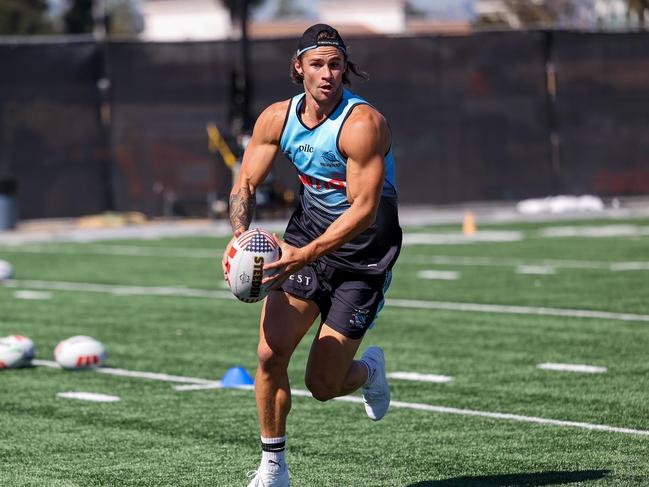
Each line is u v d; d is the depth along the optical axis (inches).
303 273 762.8
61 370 1312.7
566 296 1892.2
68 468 876.0
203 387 1206.3
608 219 3636.8
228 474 854.5
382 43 3841.0
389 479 834.8
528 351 1391.5
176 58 3762.3
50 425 1029.2
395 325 1621.6
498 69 3887.8
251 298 726.5
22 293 2068.2
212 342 1503.4
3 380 1251.2
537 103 3907.5
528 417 1038.4
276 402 755.4
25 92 3720.5
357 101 744.3
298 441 958.4
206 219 3782.0
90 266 2544.3
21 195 3722.9
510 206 3927.2
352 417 1050.7
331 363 759.7
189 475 852.0
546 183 3927.2
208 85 3764.8
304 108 753.0
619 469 850.8
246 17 3629.4
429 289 2021.4
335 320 759.1
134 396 1159.6
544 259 2486.5
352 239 748.6
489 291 1975.9
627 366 1283.2
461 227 3442.4
